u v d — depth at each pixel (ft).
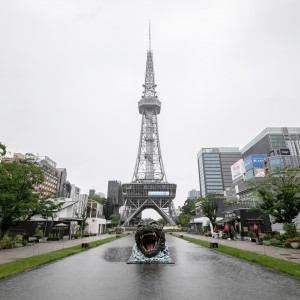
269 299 24.93
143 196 402.72
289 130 613.11
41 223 129.18
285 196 94.17
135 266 46.24
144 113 536.42
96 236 173.47
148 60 613.11
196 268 43.50
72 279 34.78
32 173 108.78
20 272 39.81
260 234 107.14
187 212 379.35
